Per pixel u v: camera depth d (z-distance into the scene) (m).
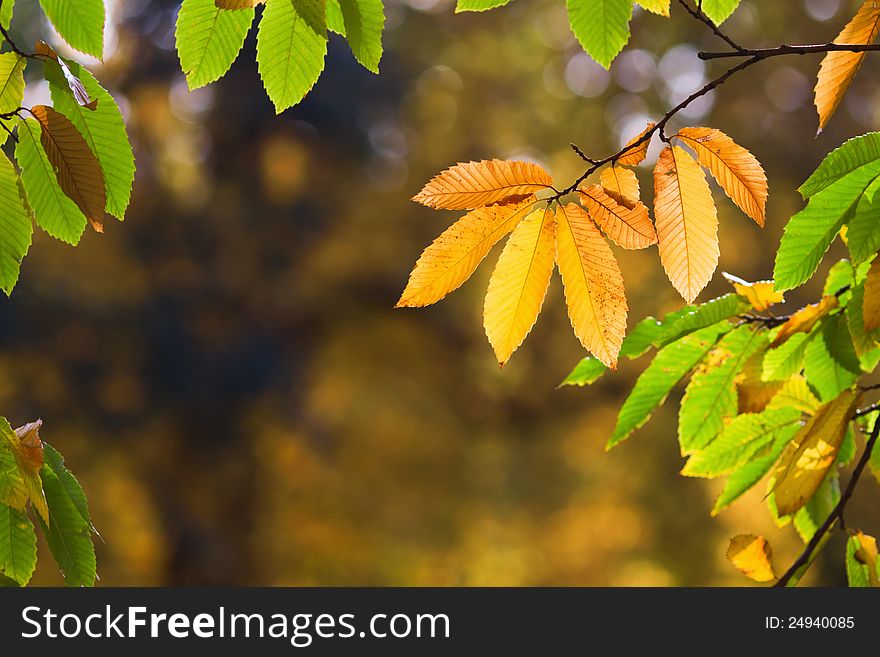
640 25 16.08
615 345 1.49
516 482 17.95
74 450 16.38
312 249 18.23
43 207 1.68
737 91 15.46
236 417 17.28
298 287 18.00
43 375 16.59
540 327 16.36
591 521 17.62
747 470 2.40
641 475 16.47
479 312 16.69
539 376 16.84
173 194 17.56
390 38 18.97
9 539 1.79
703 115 15.73
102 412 16.83
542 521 17.88
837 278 2.19
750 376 2.14
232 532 17.02
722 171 1.51
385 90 19.12
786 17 15.30
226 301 17.62
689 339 2.21
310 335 18.41
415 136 18.77
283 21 1.58
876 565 2.14
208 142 18.34
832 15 15.07
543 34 18.08
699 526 16.00
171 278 17.28
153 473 16.83
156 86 17.12
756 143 15.20
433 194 1.44
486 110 17.95
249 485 17.14
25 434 1.72
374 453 17.88
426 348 17.95
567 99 17.31
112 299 16.91
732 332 2.19
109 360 16.92
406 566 17.91
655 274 13.75
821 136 15.01
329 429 18.08
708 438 2.31
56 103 1.64
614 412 16.73
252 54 17.80
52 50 1.58
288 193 18.33
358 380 18.27
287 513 17.39
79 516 1.81
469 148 17.78
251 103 17.95
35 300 16.42
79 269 16.42
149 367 17.08
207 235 17.48
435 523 17.89
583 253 1.48
